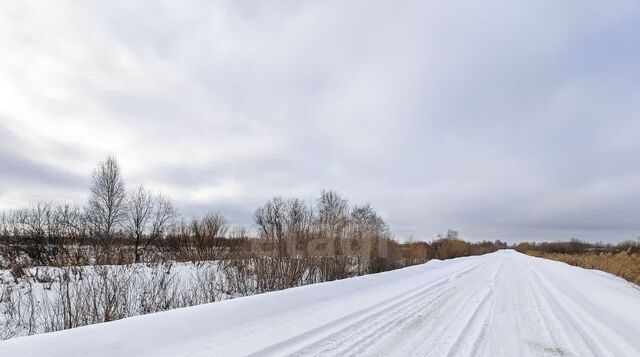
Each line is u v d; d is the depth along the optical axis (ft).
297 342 19.74
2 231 61.98
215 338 19.66
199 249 73.31
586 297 40.52
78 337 17.10
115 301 29.81
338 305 30.94
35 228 63.98
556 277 62.85
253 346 18.65
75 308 27.81
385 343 20.18
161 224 88.63
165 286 36.63
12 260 51.11
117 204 84.74
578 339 22.18
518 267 87.04
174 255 75.05
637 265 74.69
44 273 43.14
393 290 41.91
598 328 25.12
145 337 18.43
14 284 38.70
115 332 18.33
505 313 29.86
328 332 22.07
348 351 18.57
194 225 77.00
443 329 23.81
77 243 65.57
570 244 376.68
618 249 134.10
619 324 26.58
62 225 68.44
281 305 28.43
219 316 23.38
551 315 29.32
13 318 28.89
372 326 24.08
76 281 33.47
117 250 66.64
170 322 20.92
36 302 32.14
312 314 26.91
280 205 113.09
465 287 46.88
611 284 52.75
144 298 33.55
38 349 15.30
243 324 22.72
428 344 20.22
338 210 75.56
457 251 198.08
